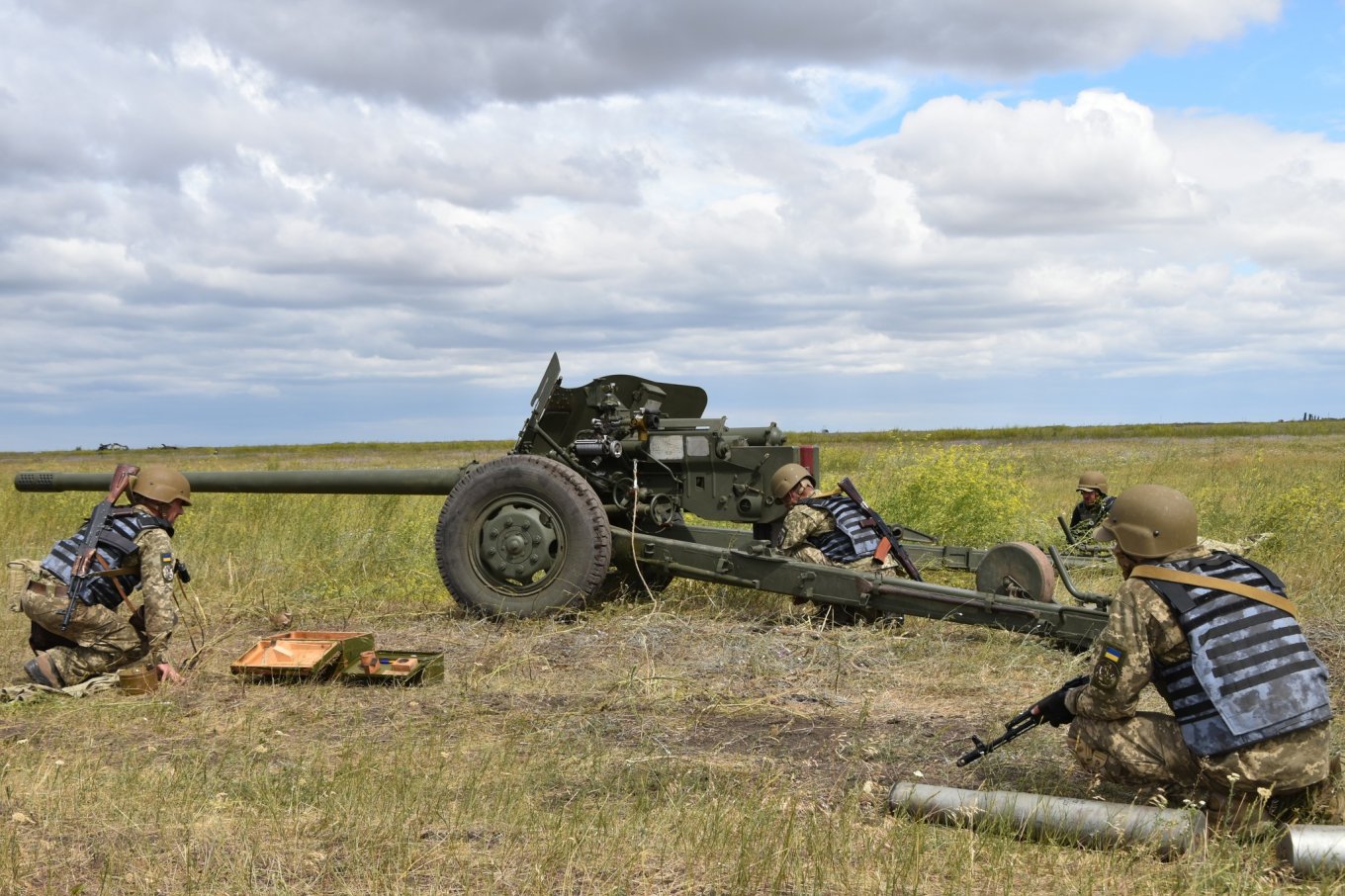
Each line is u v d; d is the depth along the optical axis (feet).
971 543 33.50
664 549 25.27
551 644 22.97
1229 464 62.13
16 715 17.93
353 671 19.83
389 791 13.58
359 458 126.93
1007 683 19.38
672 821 12.75
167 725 17.34
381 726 17.26
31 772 14.74
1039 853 11.80
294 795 13.57
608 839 12.22
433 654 20.63
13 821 12.71
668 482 27.43
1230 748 11.65
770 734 16.62
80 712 17.90
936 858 11.67
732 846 11.95
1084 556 31.12
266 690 19.45
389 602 28.53
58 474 31.48
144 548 19.69
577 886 11.18
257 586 30.50
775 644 22.03
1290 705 11.53
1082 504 33.81
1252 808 11.73
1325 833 11.03
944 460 35.55
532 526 24.86
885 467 42.88
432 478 28.71
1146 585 12.26
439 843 12.23
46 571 19.47
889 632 23.30
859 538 24.21
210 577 31.81
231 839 12.36
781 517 26.45
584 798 13.75
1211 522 34.30
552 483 24.98
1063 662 20.47
